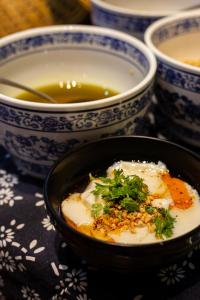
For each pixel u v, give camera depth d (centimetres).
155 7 70
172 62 47
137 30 61
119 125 45
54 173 42
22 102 42
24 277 44
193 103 48
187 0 69
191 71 46
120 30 62
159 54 49
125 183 41
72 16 65
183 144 53
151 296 40
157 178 43
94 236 38
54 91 53
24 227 45
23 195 48
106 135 45
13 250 43
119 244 35
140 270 38
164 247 35
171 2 70
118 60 53
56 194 42
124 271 38
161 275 41
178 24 57
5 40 51
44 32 52
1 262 45
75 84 54
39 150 45
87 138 44
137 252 35
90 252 36
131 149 45
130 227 39
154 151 45
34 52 53
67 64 55
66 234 37
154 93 52
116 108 43
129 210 40
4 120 44
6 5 59
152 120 56
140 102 45
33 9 61
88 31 53
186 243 36
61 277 42
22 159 48
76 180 44
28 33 52
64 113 42
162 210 40
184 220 40
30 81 54
